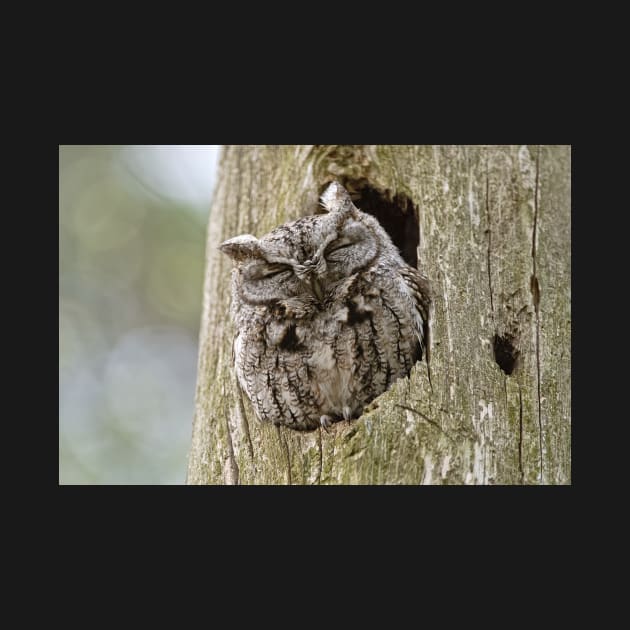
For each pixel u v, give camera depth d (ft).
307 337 30.40
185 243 60.44
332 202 31.81
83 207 60.64
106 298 60.23
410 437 25.58
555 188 33.17
